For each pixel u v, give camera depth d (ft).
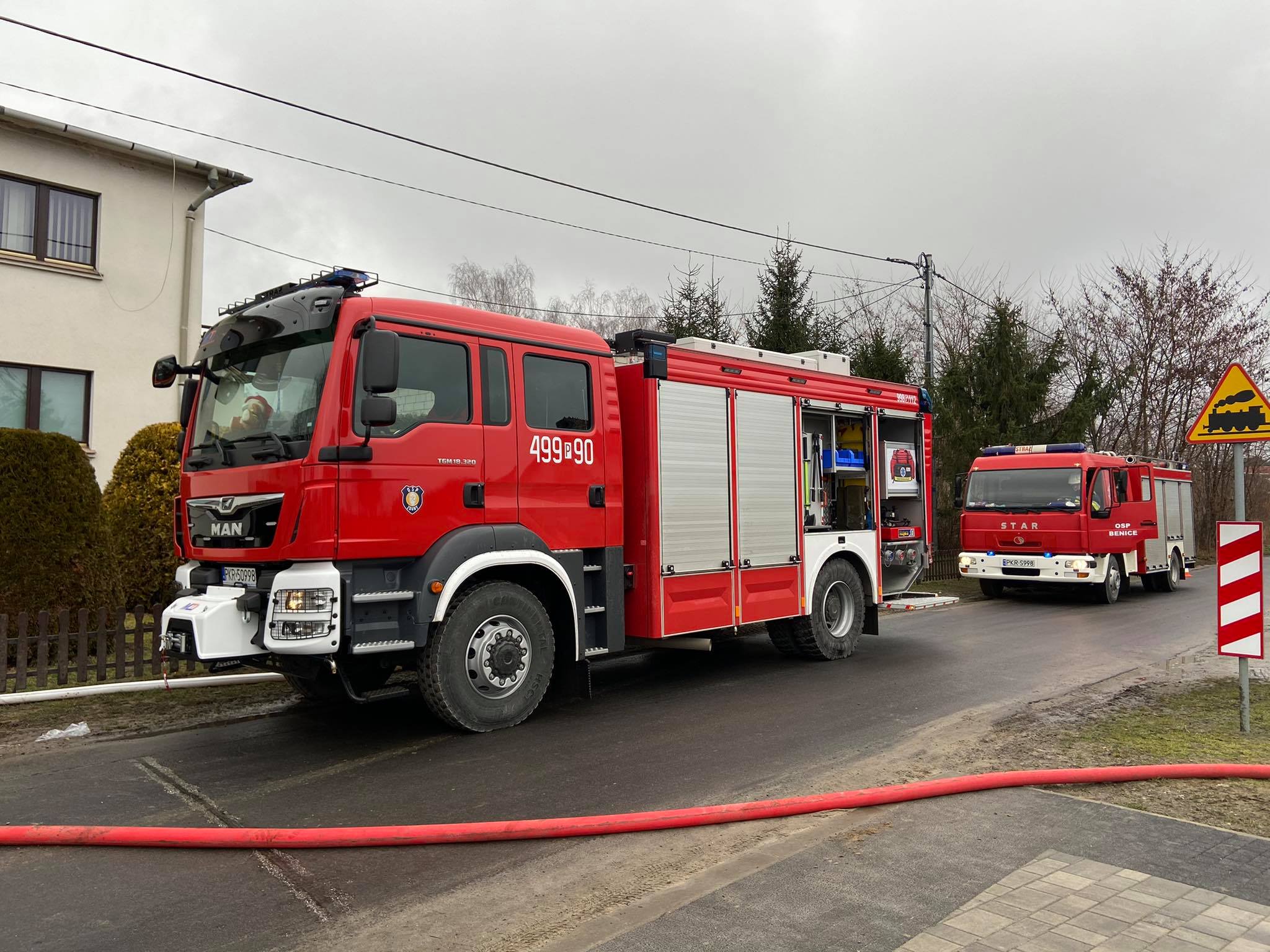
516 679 20.66
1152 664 30.12
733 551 26.02
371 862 12.92
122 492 33.35
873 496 32.14
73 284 44.21
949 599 33.76
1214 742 19.20
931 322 71.15
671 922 10.82
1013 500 52.19
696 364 25.18
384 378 17.24
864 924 10.58
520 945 10.37
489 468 19.98
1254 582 20.06
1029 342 70.49
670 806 15.29
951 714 22.41
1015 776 16.01
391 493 18.24
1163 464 64.64
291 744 19.40
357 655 18.30
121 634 24.97
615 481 22.89
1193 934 10.16
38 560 25.36
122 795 16.02
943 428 65.36
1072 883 11.65
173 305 47.75
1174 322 90.17
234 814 14.96
